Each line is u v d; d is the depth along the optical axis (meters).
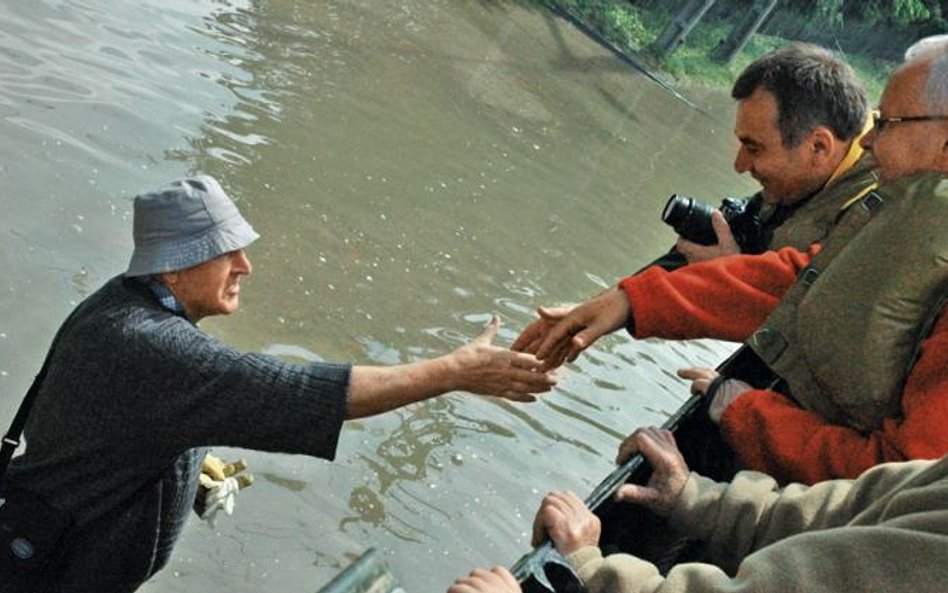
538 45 14.23
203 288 2.83
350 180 7.54
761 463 2.42
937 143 2.21
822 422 2.37
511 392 2.81
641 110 14.09
